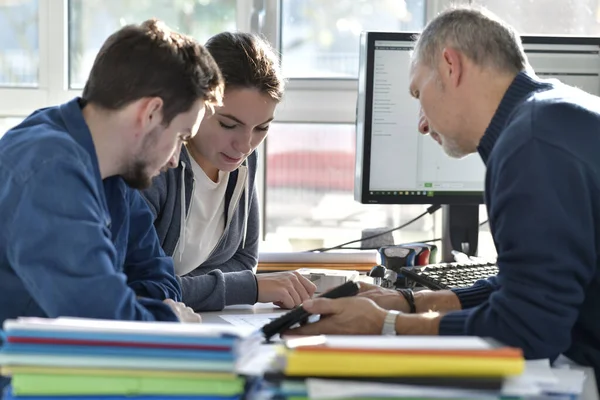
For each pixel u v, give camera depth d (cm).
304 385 97
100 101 141
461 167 223
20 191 130
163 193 189
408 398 95
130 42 139
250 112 182
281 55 274
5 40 276
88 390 99
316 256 222
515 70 147
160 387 99
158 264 172
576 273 129
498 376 96
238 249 213
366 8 272
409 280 194
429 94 151
